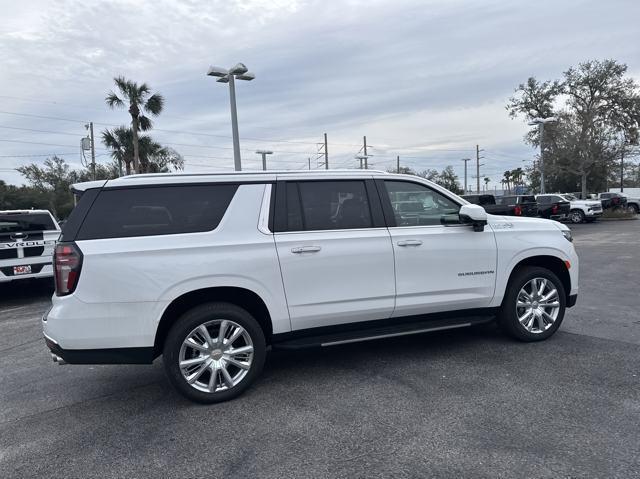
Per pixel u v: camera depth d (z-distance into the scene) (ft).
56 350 12.76
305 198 14.87
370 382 14.55
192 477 9.96
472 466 9.89
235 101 57.98
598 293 25.99
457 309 16.57
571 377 14.21
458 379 14.44
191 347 13.42
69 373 16.89
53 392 15.14
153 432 12.02
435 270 15.92
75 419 13.04
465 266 16.34
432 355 16.70
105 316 12.71
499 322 17.78
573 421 11.59
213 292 13.80
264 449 10.96
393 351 17.34
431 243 15.87
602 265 36.24
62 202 165.68
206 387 13.55
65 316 12.54
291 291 14.24
